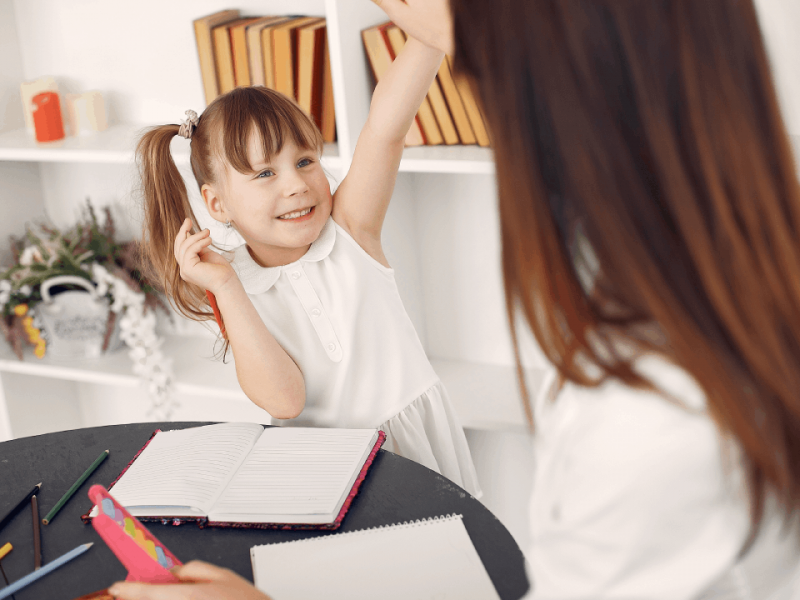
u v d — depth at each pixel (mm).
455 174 1662
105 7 1808
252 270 1133
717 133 405
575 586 448
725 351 417
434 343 1833
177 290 1231
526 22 425
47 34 1880
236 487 909
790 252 415
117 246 1893
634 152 420
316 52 1475
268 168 1040
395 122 1066
